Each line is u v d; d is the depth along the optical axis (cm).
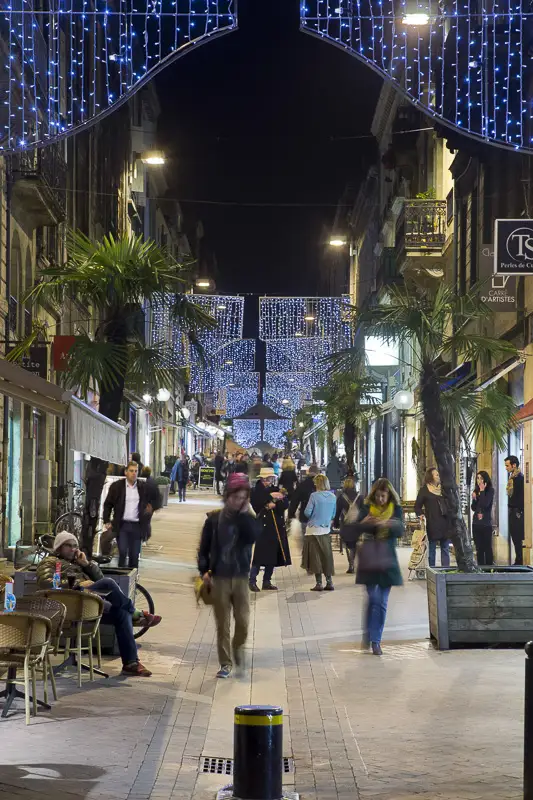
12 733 927
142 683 1167
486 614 1369
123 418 4634
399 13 1706
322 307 5812
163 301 1797
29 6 2488
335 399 4162
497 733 925
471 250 3092
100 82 3838
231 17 1446
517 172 2567
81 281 1758
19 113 2402
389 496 1380
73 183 3541
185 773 820
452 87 2734
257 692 1125
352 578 2280
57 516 2712
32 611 1072
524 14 1959
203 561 1225
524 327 2412
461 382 2950
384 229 5703
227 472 5400
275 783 739
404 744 895
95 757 852
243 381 9300
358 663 1281
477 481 2056
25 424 2766
